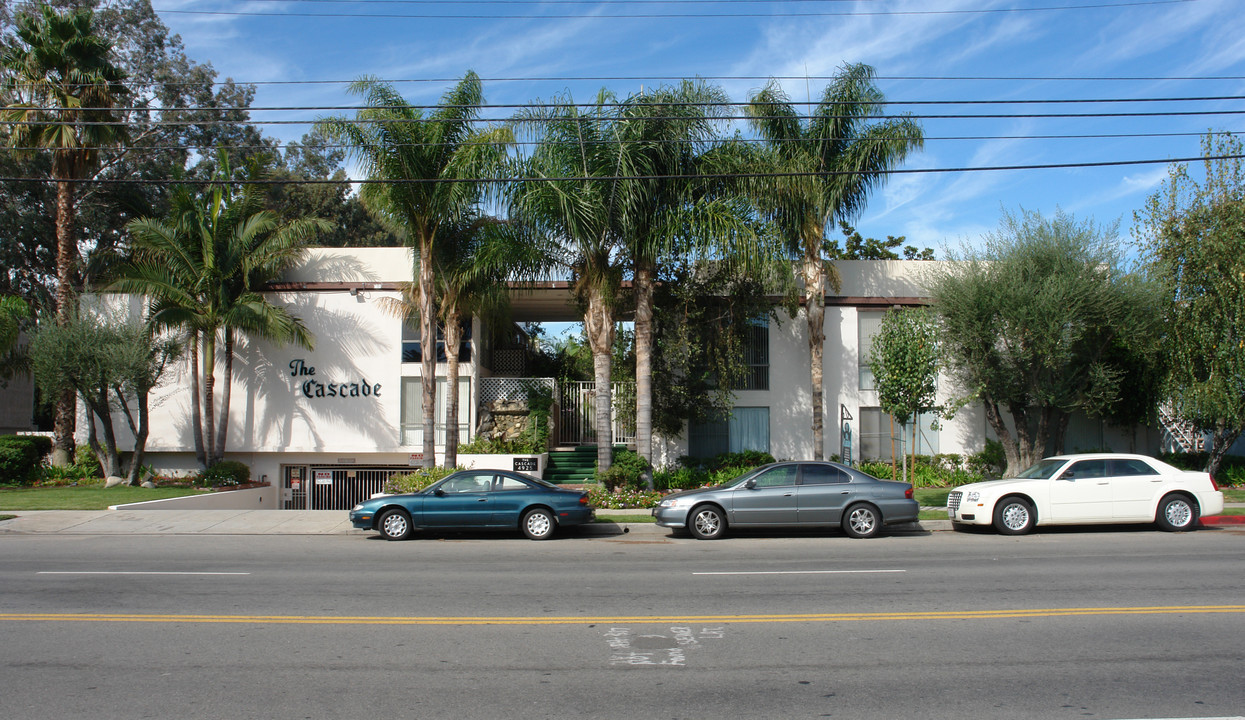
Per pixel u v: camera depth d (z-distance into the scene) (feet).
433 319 67.31
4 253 106.83
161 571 36.55
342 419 82.38
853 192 72.69
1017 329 66.74
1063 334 67.00
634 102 62.85
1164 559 38.29
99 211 109.50
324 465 84.94
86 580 34.06
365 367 82.69
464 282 67.26
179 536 51.34
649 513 58.85
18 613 27.50
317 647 23.16
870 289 83.56
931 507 62.28
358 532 53.06
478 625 25.76
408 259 83.66
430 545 46.57
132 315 77.56
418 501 48.91
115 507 60.39
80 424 85.71
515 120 61.31
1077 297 65.67
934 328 67.67
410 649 22.91
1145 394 74.28
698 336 77.15
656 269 70.85
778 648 22.93
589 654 22.38
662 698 18.71
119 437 82.53
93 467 80.84
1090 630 24.70
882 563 38.22
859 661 21.61
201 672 20.79
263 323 76.69
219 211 78.07
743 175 61.26
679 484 72.95
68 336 70.90
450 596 30.50
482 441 79.30
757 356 83.20
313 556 41.81
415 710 17.93
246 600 29.78
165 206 115.03
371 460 84.74
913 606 28.25
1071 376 69.62
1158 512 48.55
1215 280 68.39
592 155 62.64
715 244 62.85
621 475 64.95
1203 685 19.42
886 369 63.16
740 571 36.14
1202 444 82.43
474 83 65.51
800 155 70.33
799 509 48.16
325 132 63.05
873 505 48.29
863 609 27.84
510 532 52.60
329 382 82.64
